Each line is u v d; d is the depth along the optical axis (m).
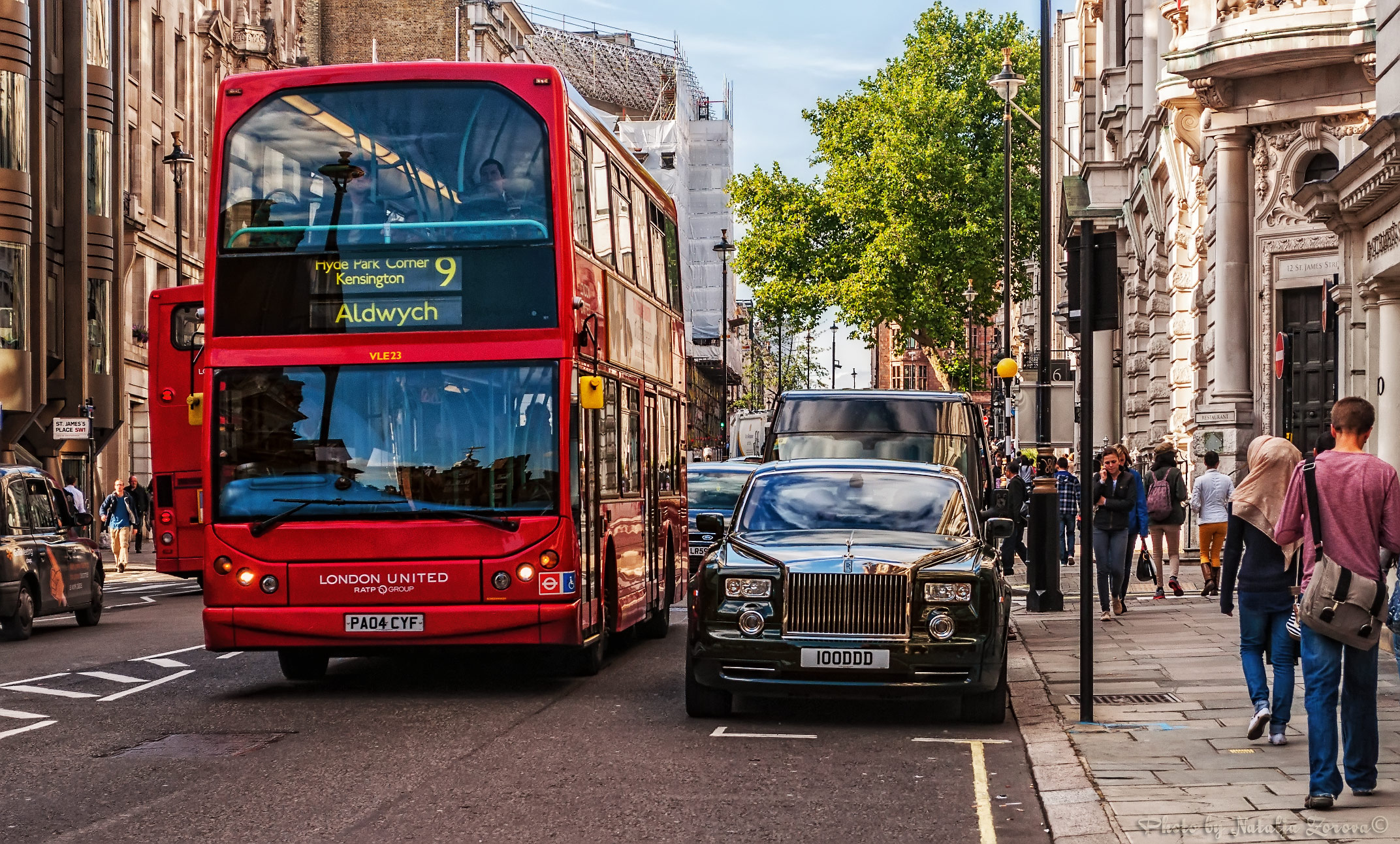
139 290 50.59
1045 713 11.67
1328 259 27.53
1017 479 27.42
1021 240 67.62
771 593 11.18
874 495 12.74
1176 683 12.99
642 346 16.81
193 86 55.91
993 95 68.75
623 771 9.41
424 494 12.89
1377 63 17.05
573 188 13.41
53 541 19.95
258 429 13.02
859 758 9.93
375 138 13.20
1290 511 8.05
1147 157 39.66
